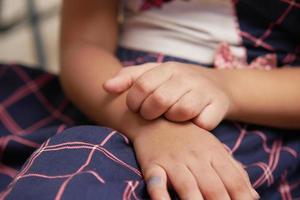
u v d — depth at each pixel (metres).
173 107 0.41
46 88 0.57
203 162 0.39
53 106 0.56
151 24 0.52
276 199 0.46
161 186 0.38
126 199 0.36
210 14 0.50
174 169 0.39
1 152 0.48
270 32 0.50
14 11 0.93
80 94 0.49
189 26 0.50
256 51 0.50
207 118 0.42
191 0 0.51
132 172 0.40
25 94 0.56
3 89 0.56
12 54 0.90
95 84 0.48
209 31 0.50
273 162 0.46
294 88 0.47
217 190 0.38
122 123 0.44
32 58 0.90
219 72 0.46
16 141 0.48
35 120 0.54
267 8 0.49
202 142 0.40
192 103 0.41
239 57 0.50
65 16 0.54
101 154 0.40
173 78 0.42
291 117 0.48
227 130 0.46
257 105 0.46
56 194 0.35
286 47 0.50
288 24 0.49
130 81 0.44
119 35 0.55
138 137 0.42
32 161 0.39
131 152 0.42
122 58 0.53
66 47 0.53
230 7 0.50
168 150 0.40
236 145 0.45
